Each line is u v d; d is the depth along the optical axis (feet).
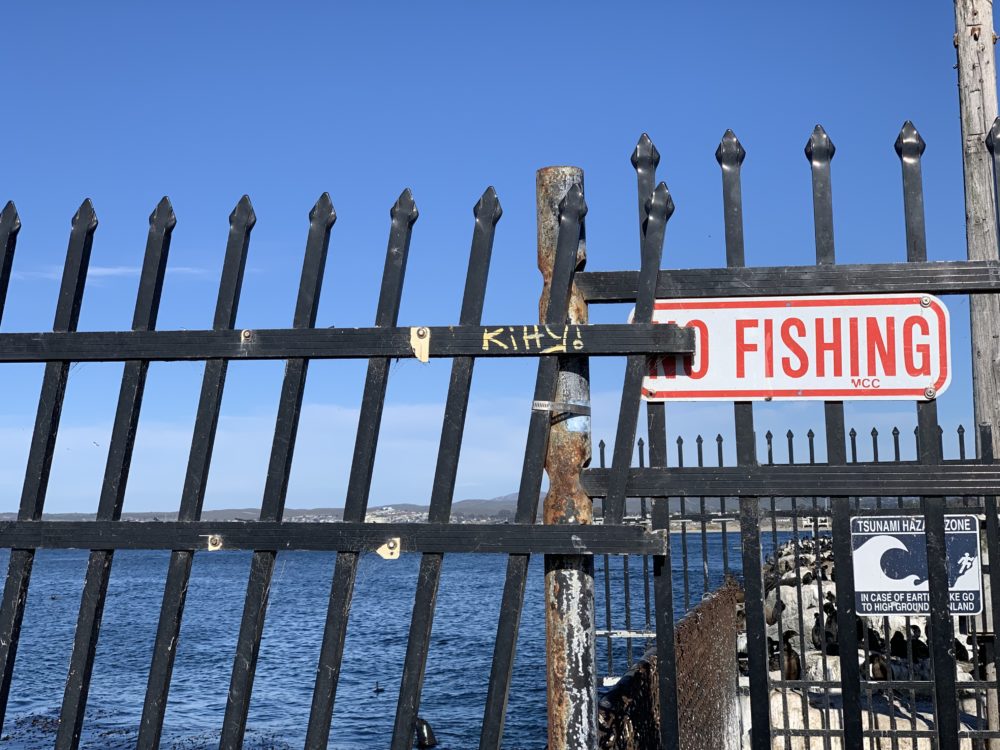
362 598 169.89
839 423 8.63
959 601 18.81
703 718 17.19
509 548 8.68
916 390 8.52
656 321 8.98
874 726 23.58
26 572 9.32
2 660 9.17
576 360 9.04
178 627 9.05
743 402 8.82
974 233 23.02
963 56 23.70
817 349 8.71
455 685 75.31
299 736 61.05
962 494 8.34
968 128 23.44
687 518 22.71
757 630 8.64
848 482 8.52
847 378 8.64
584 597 8.87
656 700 13.65
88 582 9.20
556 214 9.44
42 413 9.42
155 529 9.05
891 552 17.76
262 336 9.11
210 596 187.42
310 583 232.94
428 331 8.94
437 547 8.71
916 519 17.67
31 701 74.54
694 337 8.79
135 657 99.25
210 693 77.46
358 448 8.98
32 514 9.31
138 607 162.50
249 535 8.94
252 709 69.82
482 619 123.85
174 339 9.25
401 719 8.59
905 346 8.58
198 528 9.02
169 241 9.64
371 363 9.06
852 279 8.66
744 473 8.68
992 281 8.43
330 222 9.32
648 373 8.95
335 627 8.80
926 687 22.67
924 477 8.39
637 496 8.81
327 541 8.82
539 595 132.36
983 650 26.50
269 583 9.03
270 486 9.02
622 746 10.92
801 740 25.32
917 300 8.61
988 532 9.14
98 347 9.34
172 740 59.82
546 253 9.45
